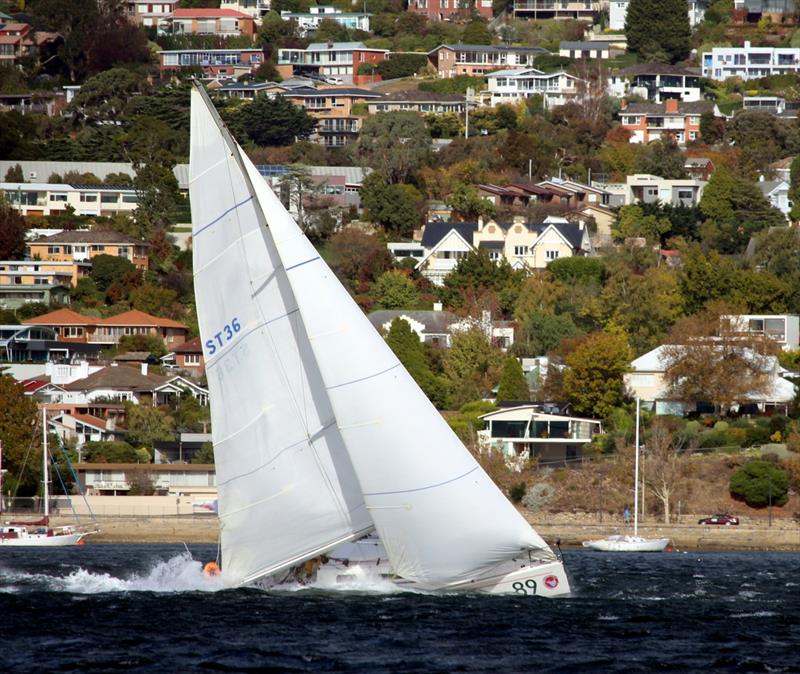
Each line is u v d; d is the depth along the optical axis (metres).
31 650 185.38
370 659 179.00
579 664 178.50
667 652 187.75
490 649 185.12
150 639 191.12
